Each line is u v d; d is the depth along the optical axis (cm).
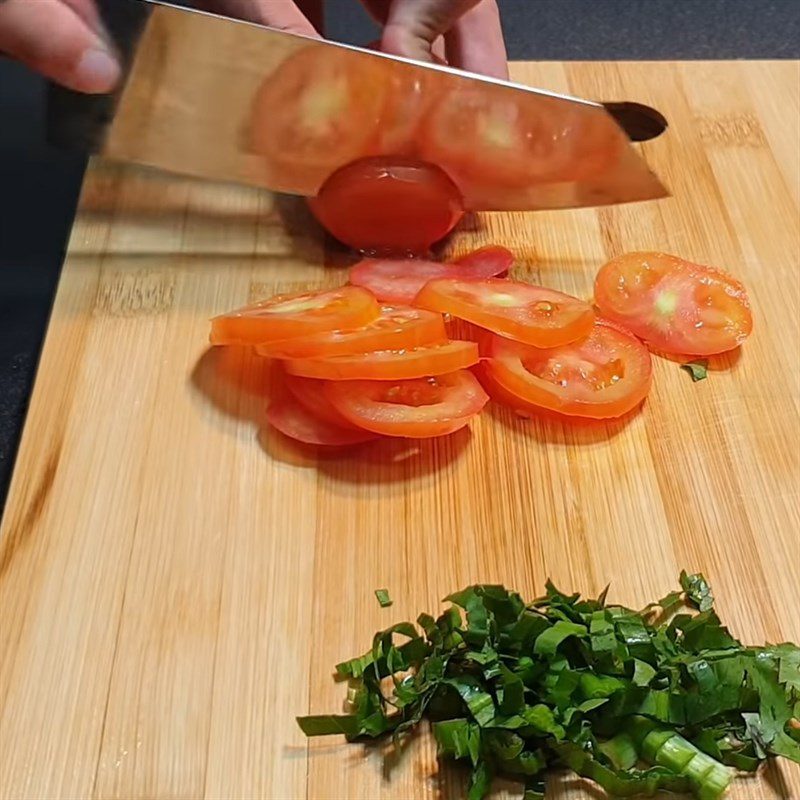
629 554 52
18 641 50
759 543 52
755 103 64
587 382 55
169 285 58
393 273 58
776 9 71
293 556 52
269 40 55
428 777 48
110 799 48
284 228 60
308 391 54
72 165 64
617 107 64
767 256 59
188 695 49
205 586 51
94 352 56
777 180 62
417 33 57
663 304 57
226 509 52
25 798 47
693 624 49
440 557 52
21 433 54
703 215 61
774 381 56
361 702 48
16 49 55
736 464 54
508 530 52
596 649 48
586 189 59
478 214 61
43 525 52
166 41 55
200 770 48
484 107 56
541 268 59
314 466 53
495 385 56
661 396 56
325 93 56
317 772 48
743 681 48
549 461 54
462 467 54
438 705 49
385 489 53
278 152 58
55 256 61
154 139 58
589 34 70
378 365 53
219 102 57
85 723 49
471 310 55
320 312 54
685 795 48
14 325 59
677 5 72
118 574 51
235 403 55
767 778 48
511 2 72
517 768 48
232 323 54
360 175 58
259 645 50
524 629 49
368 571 52
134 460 53
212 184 61
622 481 53
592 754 47
